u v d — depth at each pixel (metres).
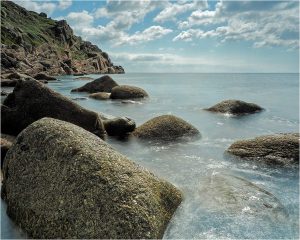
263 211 9.20
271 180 11.81
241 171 12.64
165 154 14.86
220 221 8.66
